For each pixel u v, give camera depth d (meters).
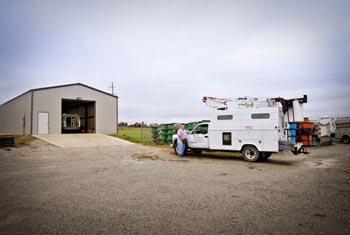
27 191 5.92
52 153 13.91
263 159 12.34
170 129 20.69
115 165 10.07
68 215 4.31
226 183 6.78
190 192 5.81
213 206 4.78
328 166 10.11
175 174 8.10
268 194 5.64
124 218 4.17
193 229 3.73
